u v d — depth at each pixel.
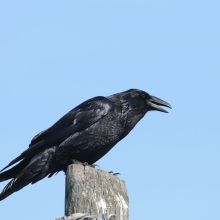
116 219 7.15
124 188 7.89
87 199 7.24
